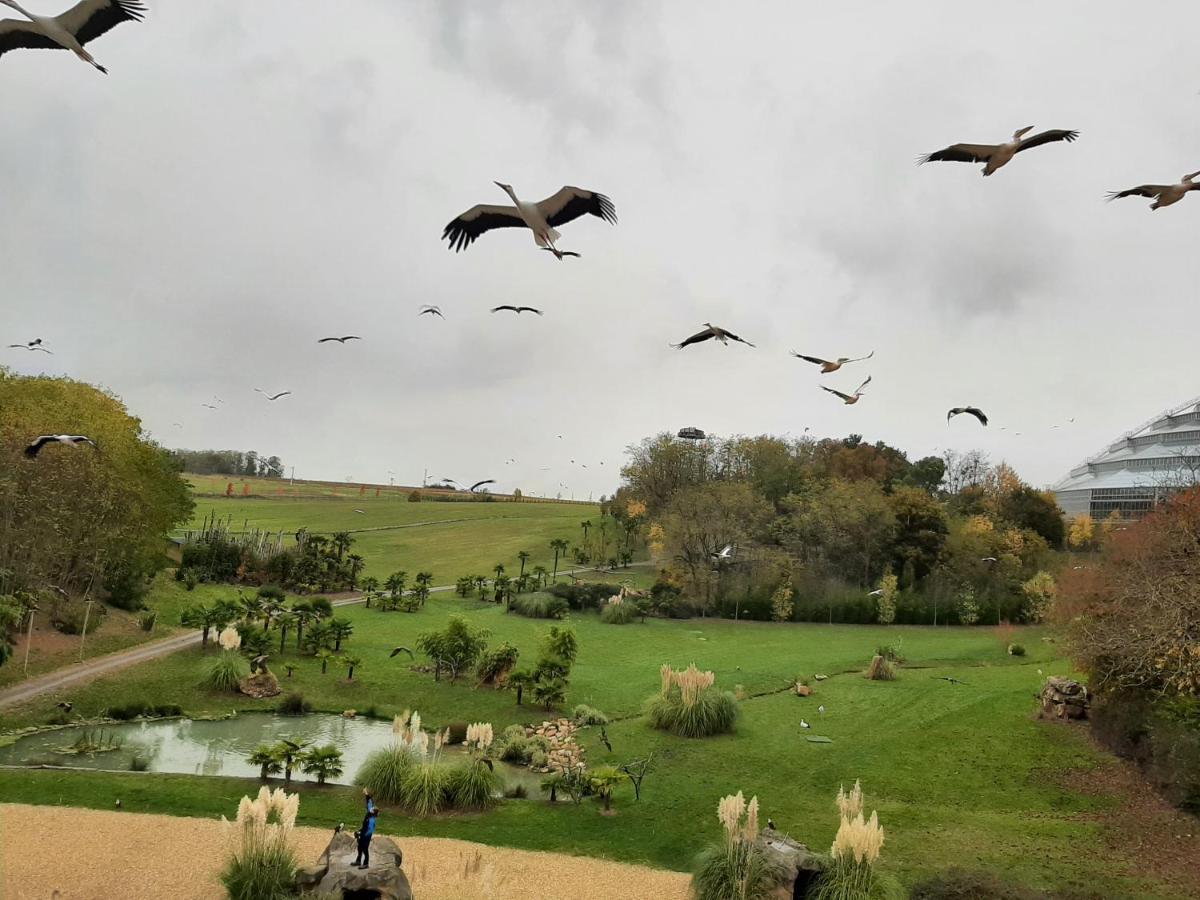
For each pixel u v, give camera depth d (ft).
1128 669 95.14
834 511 247.91
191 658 141.49
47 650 136.98
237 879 56.85
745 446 339.36
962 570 238.27
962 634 211.41
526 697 132.57
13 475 140.26
